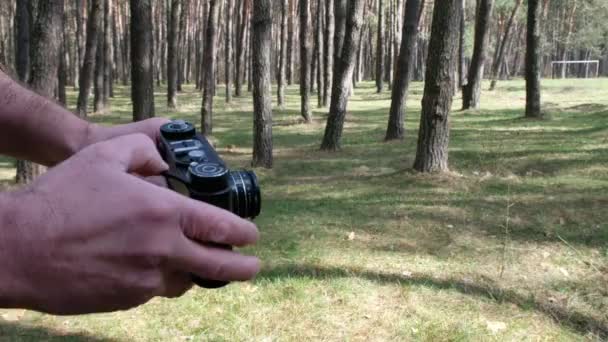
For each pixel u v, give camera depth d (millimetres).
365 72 50062
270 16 9898
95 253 537
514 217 6344
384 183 8266
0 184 8570
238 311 4168
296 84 42781
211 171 694
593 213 6410
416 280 4684
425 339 3816
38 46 7305
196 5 47156
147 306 4270
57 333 3875
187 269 569
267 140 10117
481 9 18641
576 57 57750
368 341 3801
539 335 3912
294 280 4598
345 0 15062
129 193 552
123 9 43188
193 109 22625
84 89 17500
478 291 4516
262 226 6082
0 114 971
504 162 9359
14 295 530
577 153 9672
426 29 43312
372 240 5629
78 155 595
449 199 7176
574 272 4941
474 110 18719
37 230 530
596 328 4043
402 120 13031
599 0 43062
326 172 9586
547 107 18422
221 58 47375
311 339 3816
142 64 9539
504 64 45281
